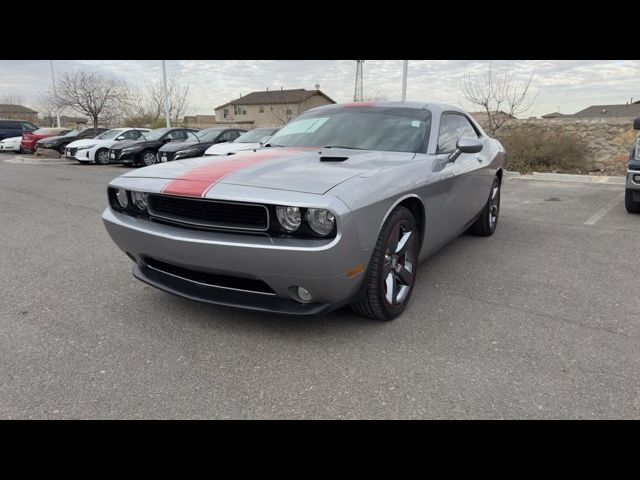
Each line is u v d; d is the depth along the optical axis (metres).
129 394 2.29
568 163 11.45
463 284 3.77
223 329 2.96
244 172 2.73
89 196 8.62
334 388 2.33
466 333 2.89
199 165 3.00
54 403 2.23
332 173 2.71
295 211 2.38
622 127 11.25
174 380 2.41
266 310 2.58
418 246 3.27
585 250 4.75
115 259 4.50
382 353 2.65
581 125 11.79
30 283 3.83
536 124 12.55
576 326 3.00
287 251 2.35
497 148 5.25
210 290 2.79
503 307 3.30
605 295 3.53
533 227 5.82
